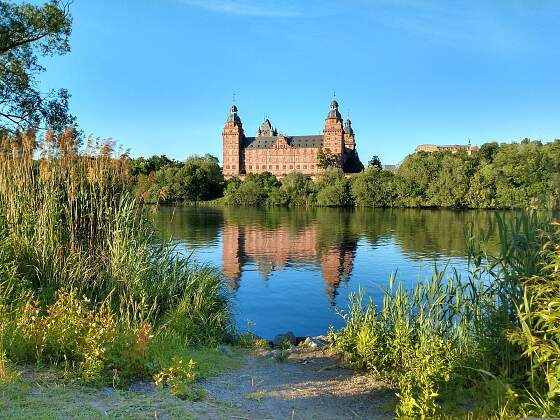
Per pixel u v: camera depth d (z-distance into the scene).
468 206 85.19
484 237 7.02
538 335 5.46
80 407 4.67
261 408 5.57
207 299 10.28
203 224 53.88
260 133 193.38
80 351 5.99
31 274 8.89
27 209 9.51
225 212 77.69
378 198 92.19
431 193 86.88
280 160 169.25
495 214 6.64
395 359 7.19
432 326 7.35
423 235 43.12
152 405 4.94
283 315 16.27
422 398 4.93
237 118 172.75
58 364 6.02
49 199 9.38
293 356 8.60
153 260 10.49
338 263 27.59
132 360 6.03
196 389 5.87
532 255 6.02
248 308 17.16
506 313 6.07
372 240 39.38
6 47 16.06
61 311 6.60
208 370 6.88
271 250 33.25
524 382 5.46
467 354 6.52
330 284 21.59
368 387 6.57
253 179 117.12
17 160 9.94
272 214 72.75
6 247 8.54
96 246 9.84
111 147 10.78
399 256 30.22
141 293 8.95
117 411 4.67
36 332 6.24
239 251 32.69
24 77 16.88
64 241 9.62
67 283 8.86
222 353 8.47
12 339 6.12
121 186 10.82
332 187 96.06
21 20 16.05
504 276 6.22
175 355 6.75
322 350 9.10
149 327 7.04
